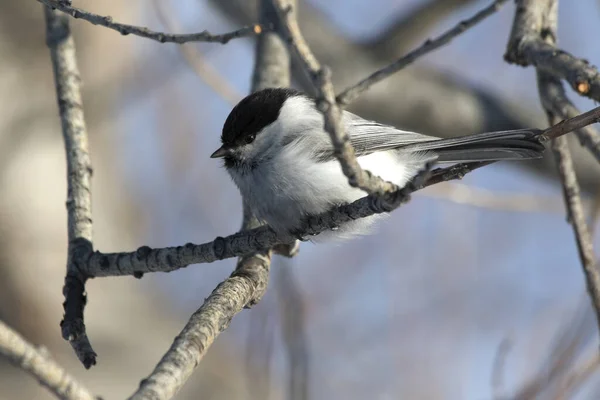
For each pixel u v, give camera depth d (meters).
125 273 6.46
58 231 11.97
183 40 6.27
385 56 11.26
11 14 12.07
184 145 14.05
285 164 7.22
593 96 7.05
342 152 4.80
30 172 11.95
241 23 11.45
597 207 9.35
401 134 7.70
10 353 4.18
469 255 13.20
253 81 8.88
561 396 8.08
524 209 10.90
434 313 12.92
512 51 7.85
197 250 6.39
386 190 5.07
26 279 11.59
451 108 11.16
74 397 4.22
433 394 12.34
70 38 7.70
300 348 9.00
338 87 10.92
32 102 12.12
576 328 8.32
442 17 11.35
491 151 7.27
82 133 7.31
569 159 7.49
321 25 11.22
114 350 12.05
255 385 9.90
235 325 13.41
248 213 7.99
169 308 13.16
